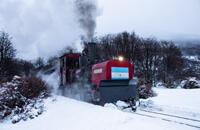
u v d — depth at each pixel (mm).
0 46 10492
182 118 3438
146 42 23312
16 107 4605
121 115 3412
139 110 4379
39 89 6199
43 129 3242
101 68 5090
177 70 22594
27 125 3688
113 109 3891
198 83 13641
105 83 4688
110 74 4879
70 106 4746
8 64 10648
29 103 5066
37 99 5594
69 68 8586
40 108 4781
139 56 21922
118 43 21656
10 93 4922
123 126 2812
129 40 21891
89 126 2984
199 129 2701
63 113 4164
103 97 4473
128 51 21078
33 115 4305
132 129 2660
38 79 6637
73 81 7633
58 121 3625
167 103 5406
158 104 5137
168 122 3119
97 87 4957
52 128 3219
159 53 23312
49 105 5219
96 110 3965
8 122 4027
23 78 6168
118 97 4734
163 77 21406
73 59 8781
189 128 2750
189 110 4145
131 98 4879
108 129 2730
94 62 6422
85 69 6316
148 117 3500
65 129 3035
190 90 9992
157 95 8164
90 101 5289
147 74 21359
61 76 9570
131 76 5535
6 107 4449
